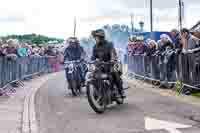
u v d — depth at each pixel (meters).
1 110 8.23
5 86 11.67
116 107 8.52
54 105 9.12
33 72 18.83
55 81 16.67
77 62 11.30
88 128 6.42
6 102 9.48
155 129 6.20
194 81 10.20
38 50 20.70
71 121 7.07
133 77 16.14
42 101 9.83
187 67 10.38
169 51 11.56
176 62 11.02
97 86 7.73
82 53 11.57
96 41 8.45
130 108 8.33
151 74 13.41
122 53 18.14
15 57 12.48
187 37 10.59
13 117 7.46
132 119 7.08
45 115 7.71
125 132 6.05
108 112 7.93
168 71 11.68
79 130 6.29
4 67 11.57
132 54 16.34
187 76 10.38
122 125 6.58
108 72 8.13
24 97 10.61
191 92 10.44
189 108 8.11
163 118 7.09
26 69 16.95
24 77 16.38
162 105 8.62
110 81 8.17
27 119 7.27
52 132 6.18
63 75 21.36
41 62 21.55
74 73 11.12
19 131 6.25
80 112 8.05
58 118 7.38
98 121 7.00
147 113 7.66
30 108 8.59
